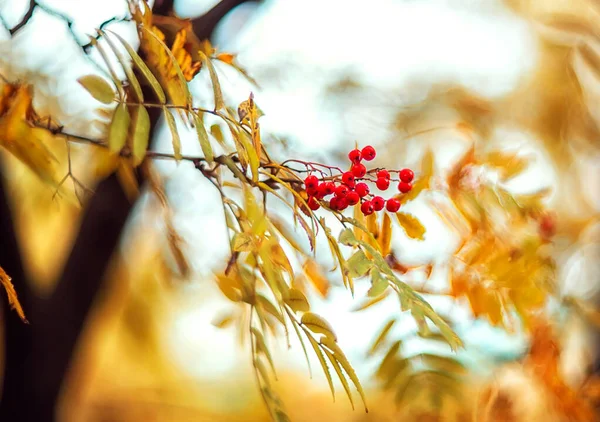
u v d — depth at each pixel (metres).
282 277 1.02
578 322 1.36
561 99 1.78
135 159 0.97
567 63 1.59
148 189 1.34
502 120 1.74
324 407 2.80
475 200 1.19
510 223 1.22
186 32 1.17
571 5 1.70
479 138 1.48
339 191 1.06
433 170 1.18
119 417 2.35
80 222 1.51
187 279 1.24
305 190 1.06
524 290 1.20
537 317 1.30
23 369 1.48
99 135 1.23
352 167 1.09
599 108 1.74
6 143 1.04
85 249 1.50
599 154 1.80
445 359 1.18
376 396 1.60
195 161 1.07
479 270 1.19
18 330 1.48
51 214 1.67
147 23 1.10
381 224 1.12
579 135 1.79
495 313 1.19
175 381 2.52
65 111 1.29
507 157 1.21
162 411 2.44
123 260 1.61
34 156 1.05
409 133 1.48
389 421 1.43
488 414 1.29
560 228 1.68
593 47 1.57
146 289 1.78
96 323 1.76
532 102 1.83
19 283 1.47
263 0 1.42
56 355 1.50
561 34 1.62
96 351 2.14
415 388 1.17
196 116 1.01
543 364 1.30
